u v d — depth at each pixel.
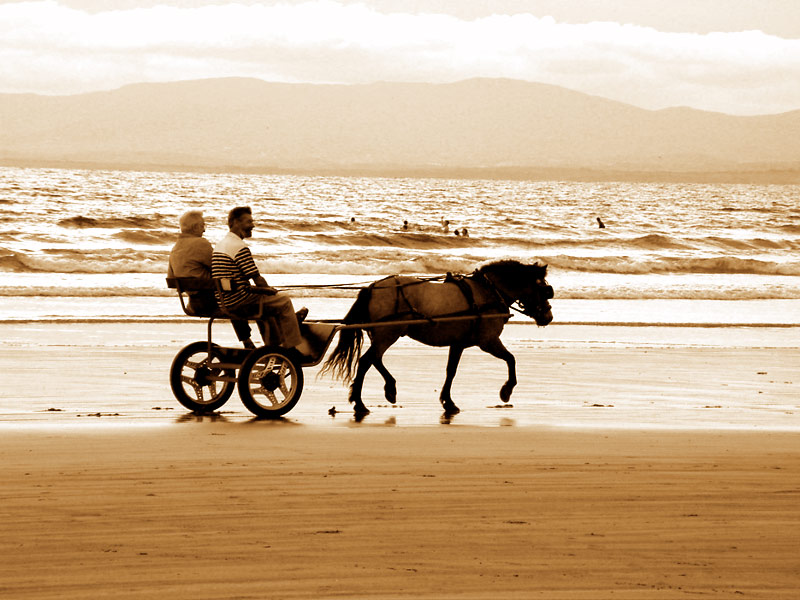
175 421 12.56
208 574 5.93
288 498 7.95
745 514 7.57
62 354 19.27
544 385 16.97
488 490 8.34
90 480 8.55
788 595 5.71
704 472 9.25
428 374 18.00
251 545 6.55
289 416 13.22
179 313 28.00
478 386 16.70
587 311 31.03
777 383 17.84
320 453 10.09
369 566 6.13
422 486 8.46
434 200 157.50
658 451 10.48
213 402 13.52
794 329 28.05
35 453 9.80
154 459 9.59
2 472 8.84
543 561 6.29
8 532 6.81
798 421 13.55
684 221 108.00
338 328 13.29
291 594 5.60
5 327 23.73
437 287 13.84
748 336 26.11
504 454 10.16
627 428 12.30
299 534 6.85
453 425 12.54
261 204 119.75
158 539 6.68
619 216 117.75
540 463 9.63
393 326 13.56
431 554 6.40
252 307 12.95
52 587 5.67
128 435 11.08
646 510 7.67
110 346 20.70
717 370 19.41
